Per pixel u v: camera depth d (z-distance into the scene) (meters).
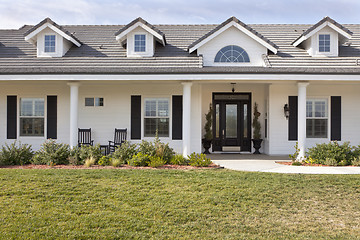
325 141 14.73
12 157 11.60
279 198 7.98
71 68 13.23
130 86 14.82
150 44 14.36
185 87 12.80
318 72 12.20
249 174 9.98
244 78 12.24
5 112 14.78
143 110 14.84
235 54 14.47
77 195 7.89
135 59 14.11
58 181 8.84
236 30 14.45
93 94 14.84
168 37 16.17
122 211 7.04
